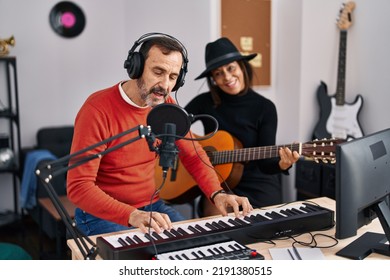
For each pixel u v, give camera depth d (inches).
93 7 186.1
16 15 174.1
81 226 76.9
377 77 122.7
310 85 133.7
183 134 54.5
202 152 84.2
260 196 104.7
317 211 71.0
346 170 56.7
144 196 79.1
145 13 173.2
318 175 124.0
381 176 62.2
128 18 186.7
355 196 57.8
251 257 57.5
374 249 61.7
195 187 105.3
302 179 130.3
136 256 57.6
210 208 103.9
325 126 130.8
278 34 141.9
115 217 65.0
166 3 159.5
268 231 65.8
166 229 62.9
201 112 110.4
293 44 135.3
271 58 142.8
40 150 161.8
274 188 108.0
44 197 143.5
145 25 174.1
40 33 178.5
